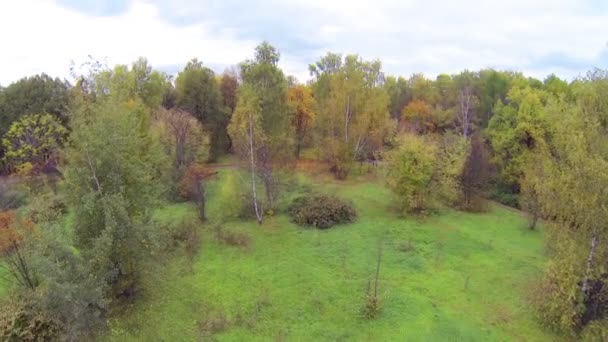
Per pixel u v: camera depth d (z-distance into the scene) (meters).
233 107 57.94
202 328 18.17
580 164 16.95
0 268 22.17
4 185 32.25
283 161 34.41
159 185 21.17
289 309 19.69
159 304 20.02
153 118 40.66
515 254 26.23
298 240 28.02
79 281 15.19
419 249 26.75
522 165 37.81
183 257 25.02
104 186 18.22
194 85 51.81
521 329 18.36
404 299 20.31
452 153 34.47
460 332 17.84
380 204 35.91
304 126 52.41
